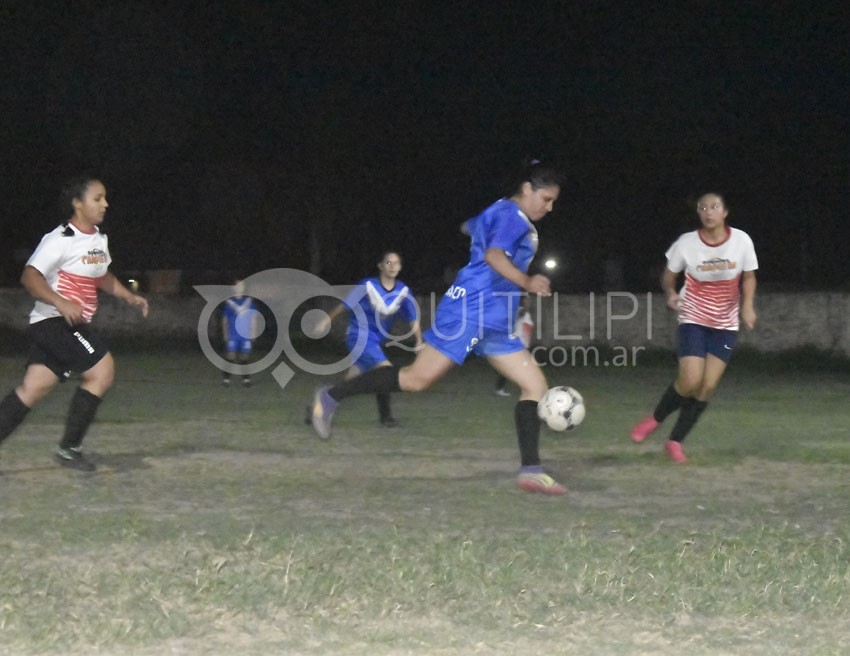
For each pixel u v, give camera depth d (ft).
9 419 34.14
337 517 28.89
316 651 19.11
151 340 114.83
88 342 33.91
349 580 22.58
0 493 31.73
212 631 19.97
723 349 37.45
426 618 20.74
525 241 30.32
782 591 22.25
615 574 23.22
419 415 52.65
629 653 19.17
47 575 22.80
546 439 43.96
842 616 21.13
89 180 33.04
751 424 50.31
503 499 31.45
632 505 30.89
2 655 18.79
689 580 23.00
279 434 44.98
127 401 58.95
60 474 34.78
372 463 37.81
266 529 27.32
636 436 40.01
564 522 28.50
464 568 23.45
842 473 36.27
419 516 29.09
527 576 23.13
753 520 29.07
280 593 21.74
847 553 25.07
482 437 44.60
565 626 20.42
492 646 19.42
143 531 26.71
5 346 108.88
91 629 19.85
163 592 21.76
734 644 19.66
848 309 95.30
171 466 36.65
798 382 78.69
